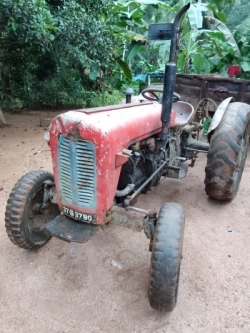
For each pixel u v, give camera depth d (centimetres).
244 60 818
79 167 205
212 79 500
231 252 279
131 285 238
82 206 215
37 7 546
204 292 234
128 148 242
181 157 356
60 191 223
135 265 260
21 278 242
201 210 347
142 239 293
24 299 223
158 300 194
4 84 912
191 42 838
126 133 220
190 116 356
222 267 260
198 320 211
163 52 891
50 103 938
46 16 575
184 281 244
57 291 231
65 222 224
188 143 376
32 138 612
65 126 200
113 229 306
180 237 197
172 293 191
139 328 204
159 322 208
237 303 225
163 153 299
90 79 940
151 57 1267
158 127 279
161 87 371
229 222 326
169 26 235
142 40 843
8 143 572
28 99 919
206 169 334
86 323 206
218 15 873
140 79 736
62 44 720
